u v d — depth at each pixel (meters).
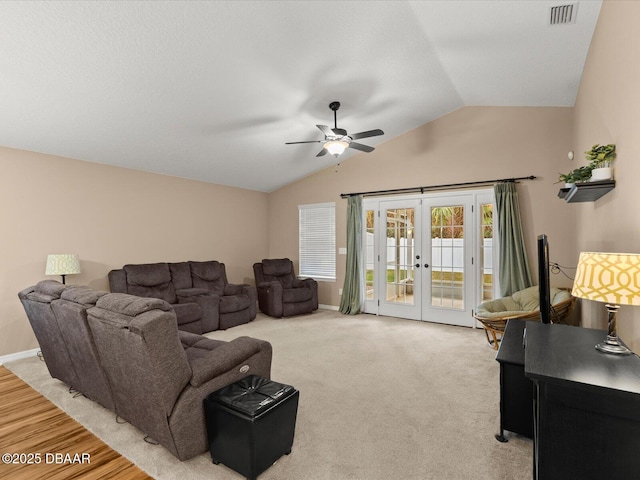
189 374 1.88
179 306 4.48
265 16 2.66
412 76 3.86
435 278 5.31
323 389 2.87
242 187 6.68
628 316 1.98
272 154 5.34
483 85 4.14
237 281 6.56
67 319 2.28
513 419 2.08
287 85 3.62
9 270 3.76
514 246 4.50
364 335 4.56
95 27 2.45
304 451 2.02
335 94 3.98
